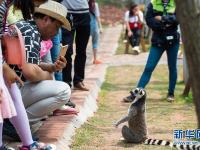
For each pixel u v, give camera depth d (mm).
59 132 6938
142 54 17797
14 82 5965
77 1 8789
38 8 6527
